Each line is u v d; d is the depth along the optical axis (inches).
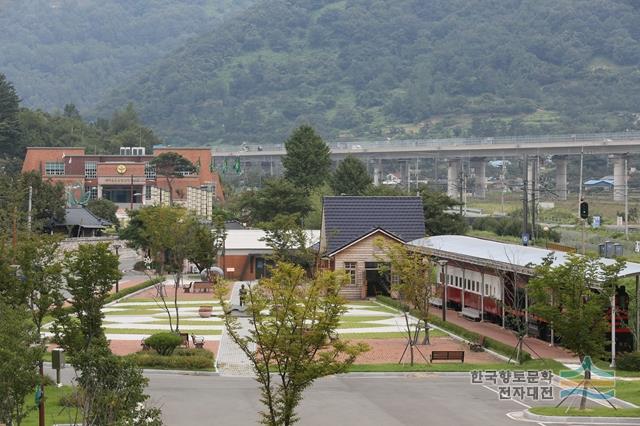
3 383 1836.9
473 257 3846.0
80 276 2640.3
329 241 5044.3
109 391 1851.6
